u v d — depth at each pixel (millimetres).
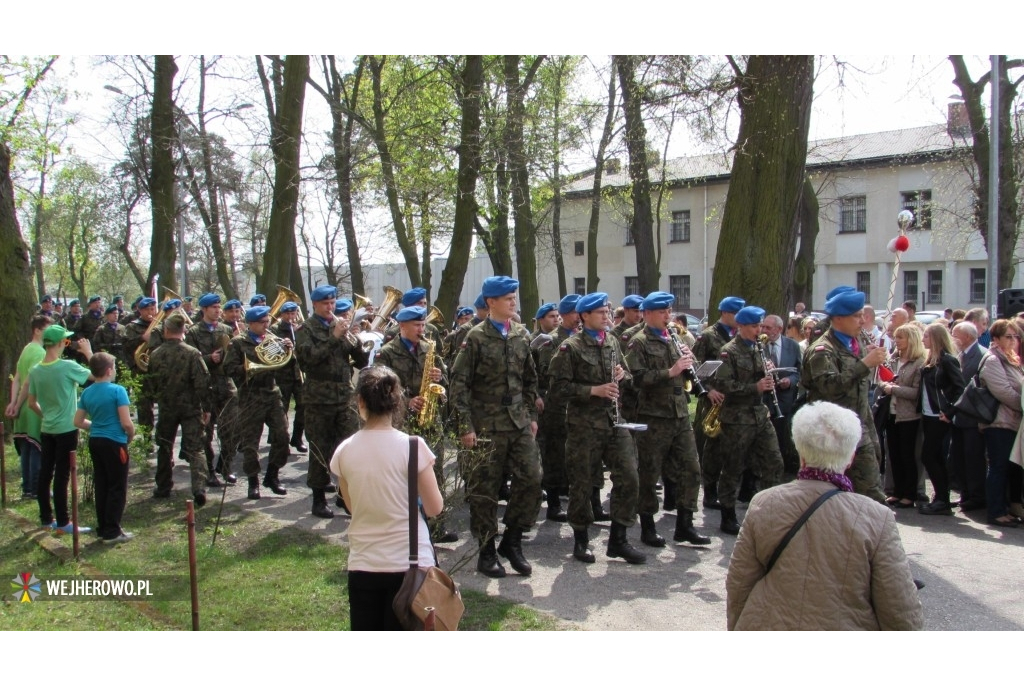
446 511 6422
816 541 2934
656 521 8117
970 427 7918
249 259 43594
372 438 3842
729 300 8906
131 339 12047
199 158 22000
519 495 6391
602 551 7039
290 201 15672
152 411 10797
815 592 2898
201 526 7652
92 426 7074
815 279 37875
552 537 7543
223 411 9383
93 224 39719
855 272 37062
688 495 7180
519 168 17250
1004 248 18188
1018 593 5824
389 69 23797
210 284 42000
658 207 30297
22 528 7426
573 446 6691
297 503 8711
